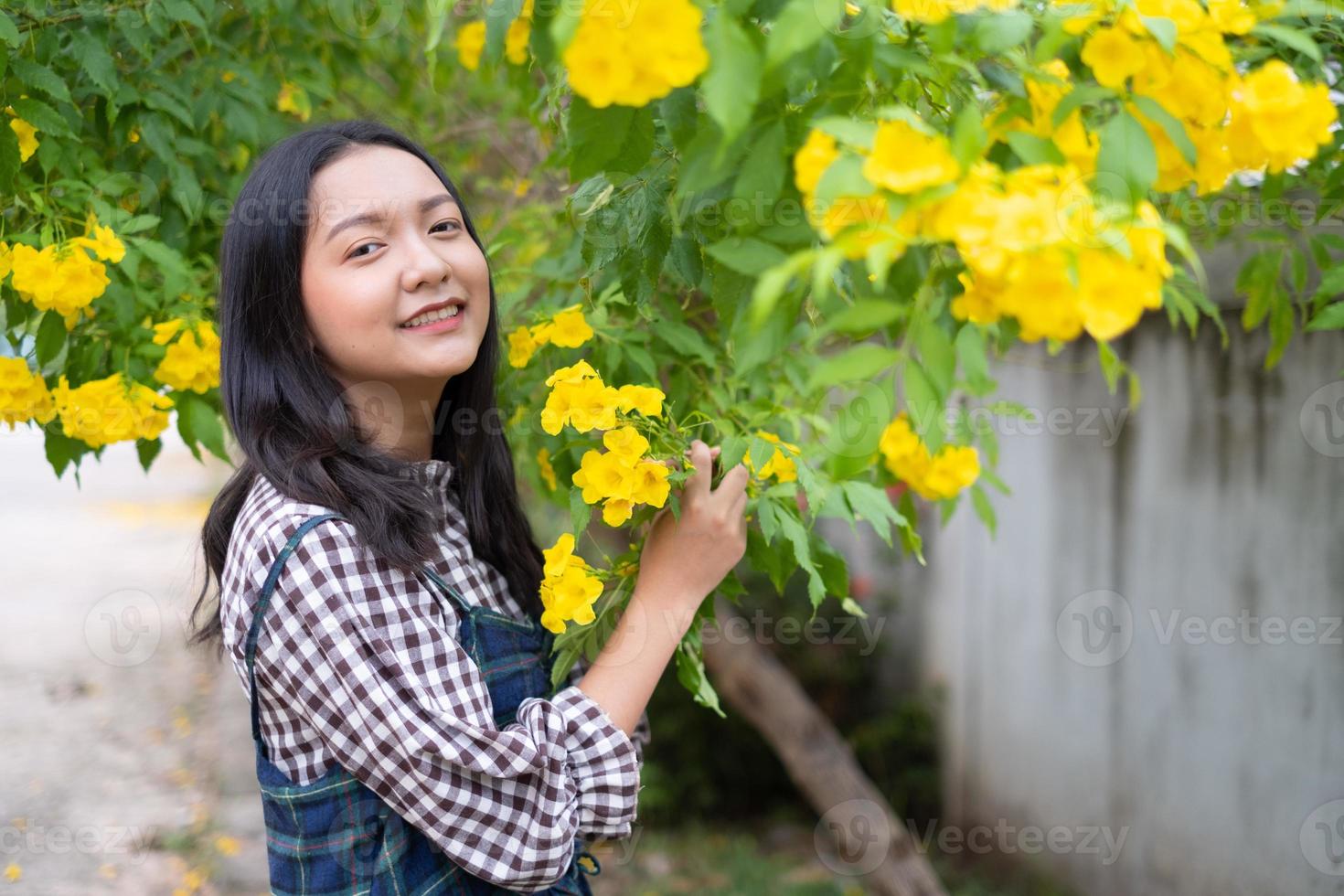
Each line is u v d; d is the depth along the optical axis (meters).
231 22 2.15
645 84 0.77
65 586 6.76
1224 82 0.93
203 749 4.53
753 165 0.84
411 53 2.51
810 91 0.95
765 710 3.16
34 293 1.46
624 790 1.11
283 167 1.19
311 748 1.11
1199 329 2.59
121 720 4.81
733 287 1.03
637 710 1.15
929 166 0.72
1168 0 0.90
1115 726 2.94
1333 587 2.23
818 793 3.15
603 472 1.13
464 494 1.39
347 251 1.16
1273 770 2.42
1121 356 2.87
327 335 1.18
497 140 2.78
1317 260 1.41
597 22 0.75
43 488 10.81
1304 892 2.33
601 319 1.62
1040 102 0.90
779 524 1.29
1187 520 2.65
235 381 1.21
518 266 2.13
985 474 1.83
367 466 1.17
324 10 2.11
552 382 1.15
